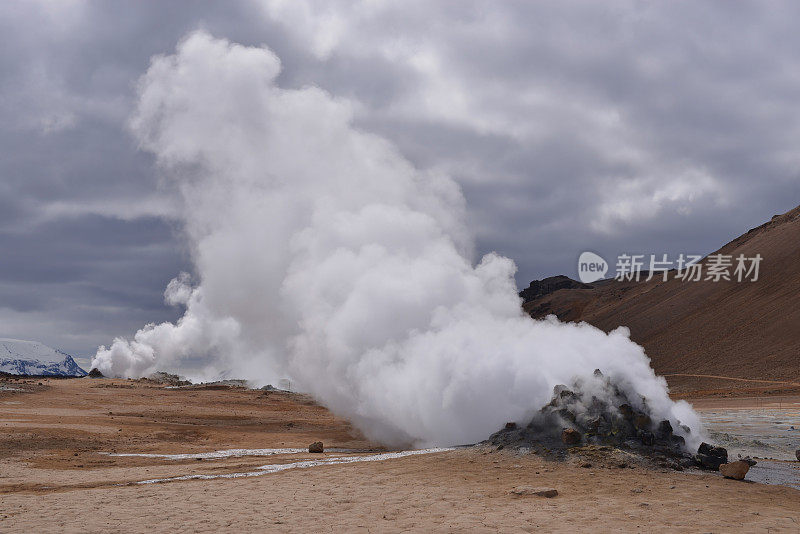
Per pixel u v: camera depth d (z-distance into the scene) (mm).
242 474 17234
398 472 16203
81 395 59031
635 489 13461
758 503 12281
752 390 86750
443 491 13703
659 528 10180
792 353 108938
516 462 16391
